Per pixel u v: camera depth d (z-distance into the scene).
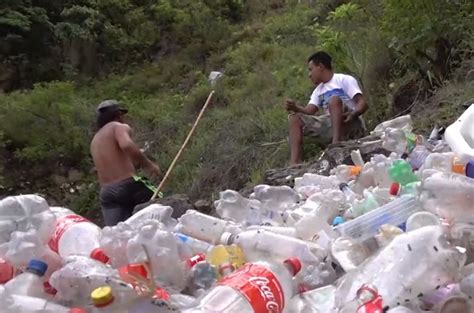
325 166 5.29
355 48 8.34
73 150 12.40
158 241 2.37
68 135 12.48
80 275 2.12
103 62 16.58
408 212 2.64
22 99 13.27
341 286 2.23
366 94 8.03
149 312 2.06
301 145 6.59
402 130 4.58
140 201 6.12
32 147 12.33
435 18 6.80
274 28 14.98
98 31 16.73
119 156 6.14
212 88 12.85
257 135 9.46
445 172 2.89
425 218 2.39
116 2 17.44
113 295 2.00
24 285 2.16
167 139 11.88
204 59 15.86
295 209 3.14
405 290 2.11
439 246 2.20
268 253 2.58
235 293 2.07
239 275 2.15
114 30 16.78
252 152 8.91
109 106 6.46
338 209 3.06
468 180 2.65
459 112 5.83
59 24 16.06
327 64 6.68
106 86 15.35
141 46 16.91
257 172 8.24
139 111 13.23
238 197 3.32
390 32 7.12
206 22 16.84
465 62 6.81
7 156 12.38
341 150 5.22
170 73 15.50
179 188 9.49
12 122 12.55
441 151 3.89
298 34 14.03
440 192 2.61
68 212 2.93
